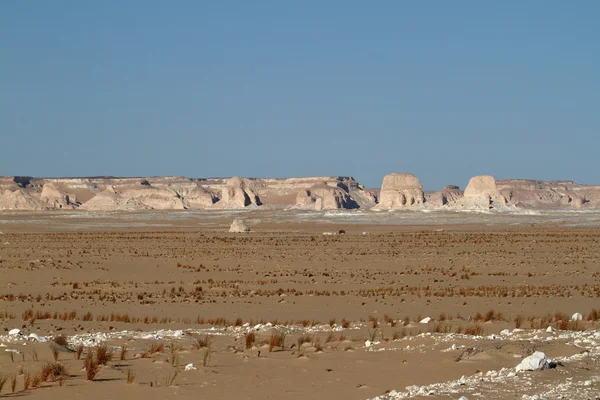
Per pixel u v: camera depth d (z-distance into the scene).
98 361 19.33
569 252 73.81
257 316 35.53
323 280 52.34
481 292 43.91
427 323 30.33
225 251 77.94
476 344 22.16
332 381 17.56
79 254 74.50
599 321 30.72
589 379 16.86
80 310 37.88
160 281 52.91
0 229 142.75
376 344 23.20
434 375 18.05
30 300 42.12
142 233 121.50
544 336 24.17
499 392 15.36
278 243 89.81
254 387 16.91
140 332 27.48
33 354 20.81
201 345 23.02
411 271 57.41
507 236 100.75
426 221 175.38
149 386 16.92
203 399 15.74
